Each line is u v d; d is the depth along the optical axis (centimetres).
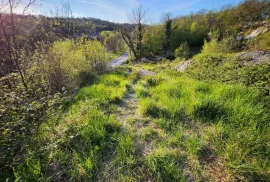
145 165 197
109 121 293
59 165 197
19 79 380
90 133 250
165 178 178
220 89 415
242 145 215
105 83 652
